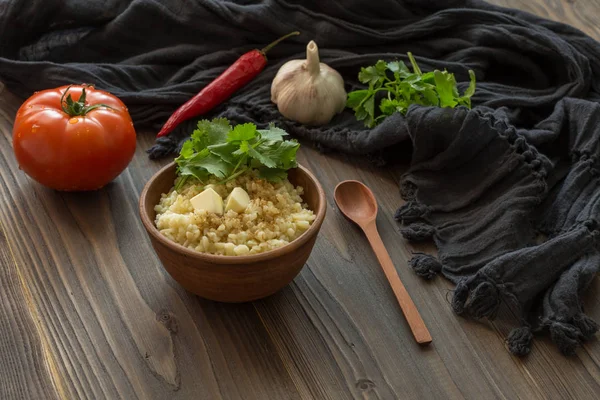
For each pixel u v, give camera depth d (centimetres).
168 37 95
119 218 82
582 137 85
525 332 74
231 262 70
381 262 78
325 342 74
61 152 80
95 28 96
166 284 77
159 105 91
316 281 78
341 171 87
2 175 85
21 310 75
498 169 82
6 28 93
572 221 80
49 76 91
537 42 93
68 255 79
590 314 76
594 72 94
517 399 71
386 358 73
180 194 75
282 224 73
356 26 94
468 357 73
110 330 74
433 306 76
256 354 73
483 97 91
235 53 95
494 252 79
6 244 80
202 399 71
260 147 76
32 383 71
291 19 95
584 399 71
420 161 85
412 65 92
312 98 89
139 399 71
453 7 97
